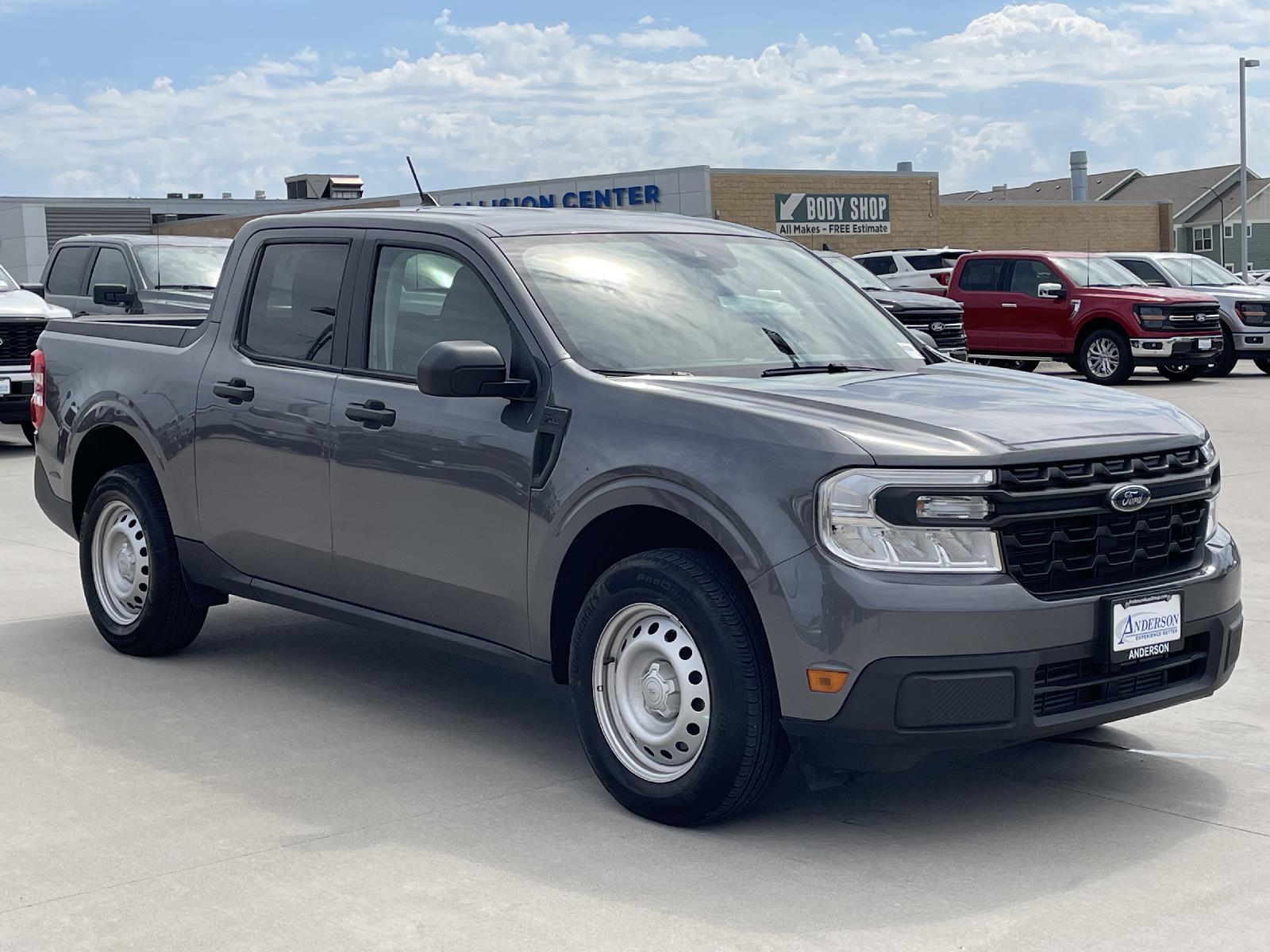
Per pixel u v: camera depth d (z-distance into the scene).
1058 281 22.31
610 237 5.46
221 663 6.50
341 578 5.57
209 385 6.05
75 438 6.73
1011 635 4.07
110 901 3.94
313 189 55.53
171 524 6.33
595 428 4.65
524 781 4.92
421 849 4.30
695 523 4.34
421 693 6.02
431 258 5.38
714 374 4.96
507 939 3.69
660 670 4.51
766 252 5.86
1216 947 3.62
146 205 50.91
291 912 3.86
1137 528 4.39
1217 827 4.45
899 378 4.95
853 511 4.09
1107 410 4.61
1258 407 17.67
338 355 5.60
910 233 43.12
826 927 3.75
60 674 6.32
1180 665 4.54
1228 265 85.75
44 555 9.19
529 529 4.80
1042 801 4.69
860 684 4.05
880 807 4.65
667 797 4.43
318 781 4.93
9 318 14.45
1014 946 3.62
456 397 4.92
